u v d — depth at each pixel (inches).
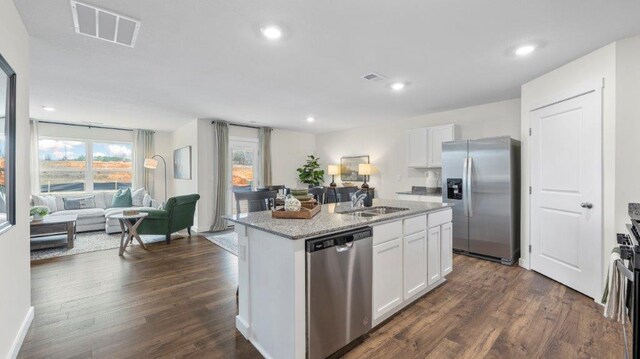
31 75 121.3
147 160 258.1
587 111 103.2
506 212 139.9
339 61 108.0
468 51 99.8
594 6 73.5
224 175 232.1
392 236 90.3
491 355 71.6
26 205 83.8
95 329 83.7
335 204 127.5
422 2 71.4
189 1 70.4
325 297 69.0
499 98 160.9
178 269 136.5
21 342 75.9
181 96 155.4
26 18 77.1
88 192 249.1
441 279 116.8
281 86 138.7
